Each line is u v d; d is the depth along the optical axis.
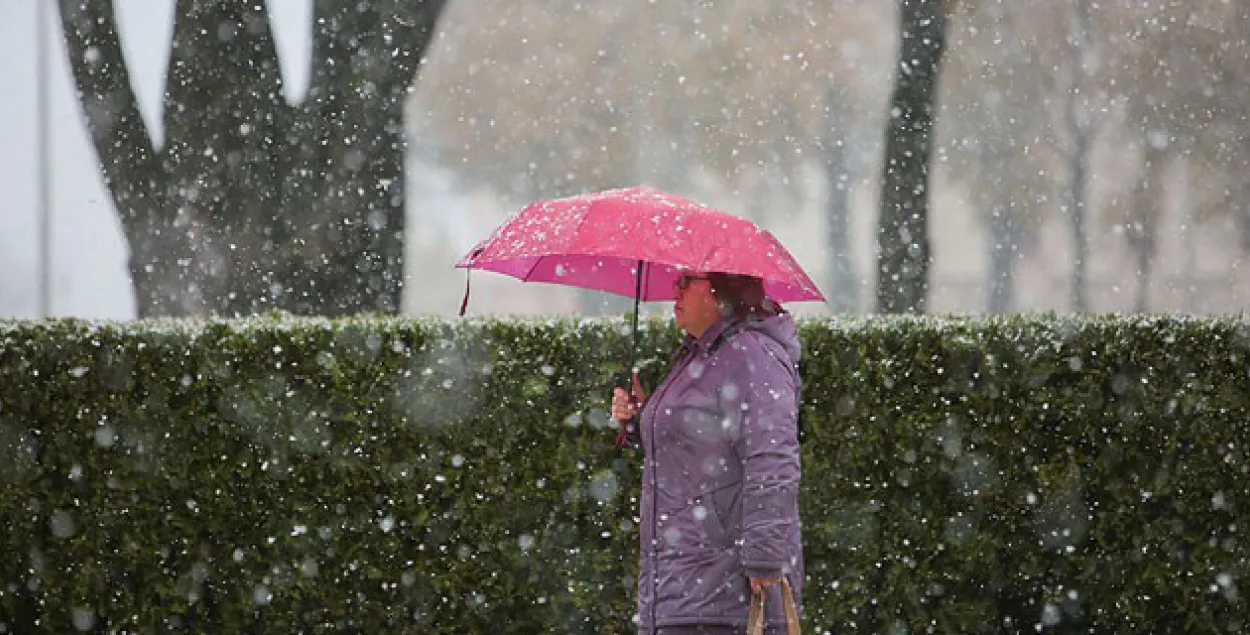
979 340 26.27
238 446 25.80
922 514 26.33
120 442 25.73
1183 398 26.88
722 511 19.50
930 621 26.58
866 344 26.05
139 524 25.86
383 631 26.16
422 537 25.98
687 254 19.69
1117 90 118.69
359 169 39.66
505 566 25.98
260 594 25.98
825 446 26.03
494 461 25.80
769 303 20.53
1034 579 26.91
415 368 25.70
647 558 20.00
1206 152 121.81
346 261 39.47
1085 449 26.73
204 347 25.67
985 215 147.88
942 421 26.20
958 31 113.94
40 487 25.75
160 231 39.75
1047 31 115.81
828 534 26.11
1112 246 154.50
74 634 26.05
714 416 19.55
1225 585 27.20
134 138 40.12
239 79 39.56
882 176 48.56
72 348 25.59
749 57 133.00
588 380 25.67
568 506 25.83
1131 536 27.03
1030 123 127.31
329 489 25.83
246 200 39.44
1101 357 26.66
